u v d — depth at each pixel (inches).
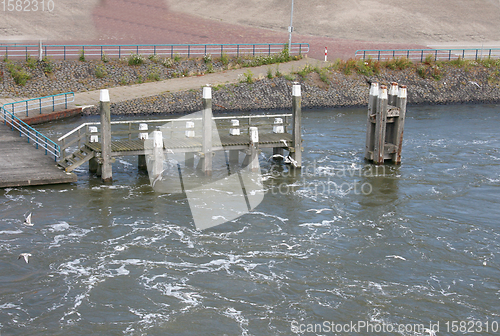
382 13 2982.3
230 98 1638.8
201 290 645.3
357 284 663.1
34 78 1595.7
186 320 589.9
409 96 1824.6
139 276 670.5
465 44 2559.1
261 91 1688.0
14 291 633.0
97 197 896.9
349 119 1535.4
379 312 610.5
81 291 636.7
